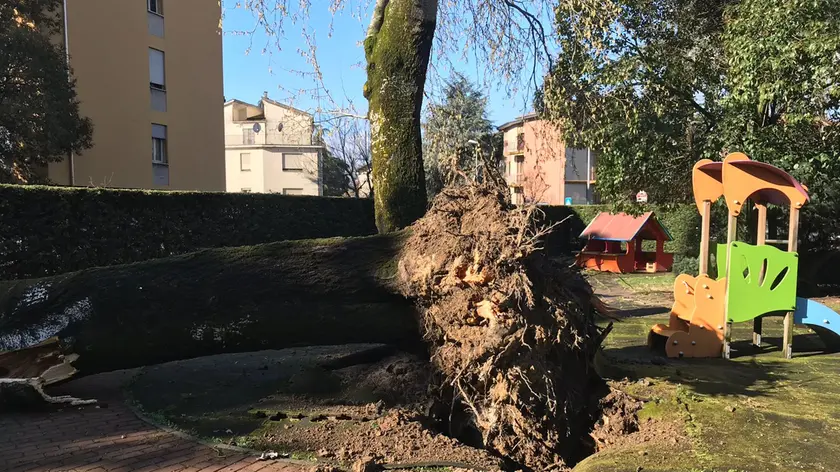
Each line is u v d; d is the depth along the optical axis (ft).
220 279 15.61
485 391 14.03
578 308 14.84
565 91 27.37
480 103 53.11
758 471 10.48
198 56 79.56
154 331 15.34
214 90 82.79
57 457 11.37
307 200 48.37
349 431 12.87
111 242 31.78
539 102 29.99
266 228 43.91
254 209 43.01
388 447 11.96
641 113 32.30
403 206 20.38
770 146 29.53
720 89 34.12
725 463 10.85
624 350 22.17
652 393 15.20
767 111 30.42
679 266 46.32
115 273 15.72
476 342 13.73
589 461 11.51
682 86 33.78
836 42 23.91
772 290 20.67
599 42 23.62
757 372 18.29
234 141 153.38
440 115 26.23
